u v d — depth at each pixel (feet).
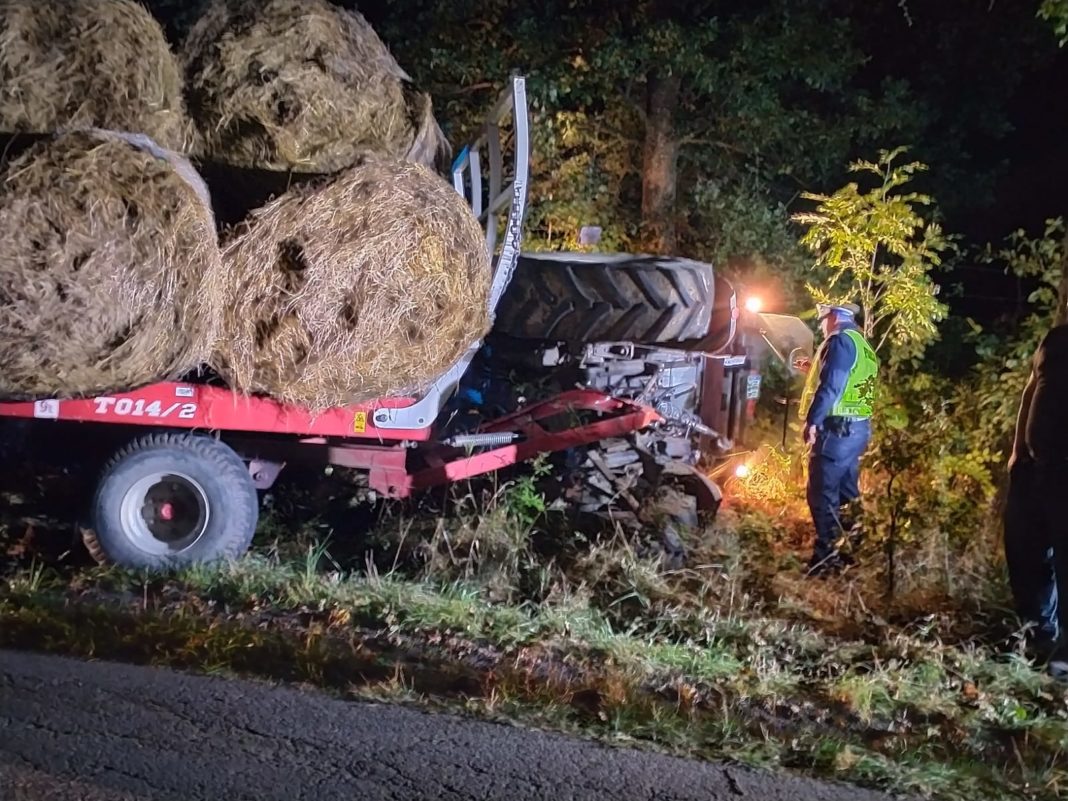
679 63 38.01
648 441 27.09
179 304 18.60
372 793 14.05
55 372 18.65
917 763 15.90
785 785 14.99
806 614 21.50
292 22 21.07
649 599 21.42
